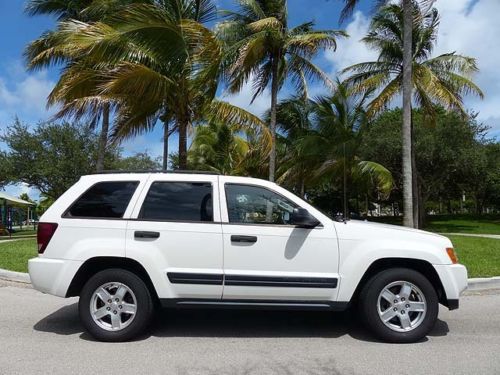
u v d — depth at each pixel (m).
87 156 31.53
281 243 5.66
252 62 17.38
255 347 5.50
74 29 13.03
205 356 5.18
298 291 5.62
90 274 5.99
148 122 15.07
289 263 5.66
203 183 5.93
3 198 30.08
